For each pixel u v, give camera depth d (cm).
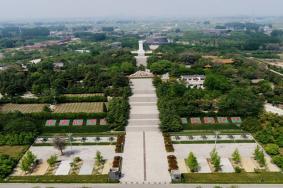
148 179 11869
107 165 12988
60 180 11762
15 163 13075
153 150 14262
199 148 14425
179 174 11569
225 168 12612
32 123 16125
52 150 14450
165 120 16225
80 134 16075
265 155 13725
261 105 18562
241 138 15388
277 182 11438
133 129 16562
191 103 18212
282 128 15400
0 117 16675
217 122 17038
